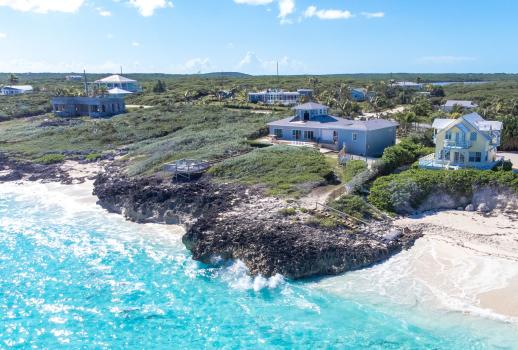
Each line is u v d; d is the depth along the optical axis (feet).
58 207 193.77
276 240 126.93
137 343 98.73
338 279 119.03
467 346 91.86
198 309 110.42
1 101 473.26
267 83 637.30
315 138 237.04
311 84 541.34
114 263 136.67
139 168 221.46
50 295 118.93
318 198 158.92
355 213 145.89
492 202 152.87
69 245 151.43
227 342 97.86
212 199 165.17
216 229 139.44
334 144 228.63
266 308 109.29
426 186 158.61
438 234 137.08
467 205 155.43
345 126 225.76
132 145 284.20
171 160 224.94
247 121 317.63
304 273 120.57
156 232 161.58
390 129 233.14
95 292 119.96
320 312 106.01
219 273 127.13
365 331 98.43
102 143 297.33
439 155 186.19
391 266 122.93
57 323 106.52
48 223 173.88
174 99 467.11
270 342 97.04
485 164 176.76
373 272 121.08
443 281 113.29
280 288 116.78
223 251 131.03
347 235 132.57
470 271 115.96
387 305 106.52
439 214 151.53
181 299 115.14
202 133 277.03
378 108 422.00
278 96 464.24
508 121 239.71
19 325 105.81
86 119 376.68
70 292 120.26
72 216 181.68
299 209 148.36
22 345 98.37
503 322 97.55
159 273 129.18
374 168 177.27
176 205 169.58
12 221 176.86
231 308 110.11
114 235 159.74
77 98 400.47
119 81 547.08
